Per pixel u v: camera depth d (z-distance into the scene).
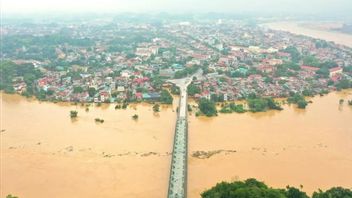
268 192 178.00
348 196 190.00
